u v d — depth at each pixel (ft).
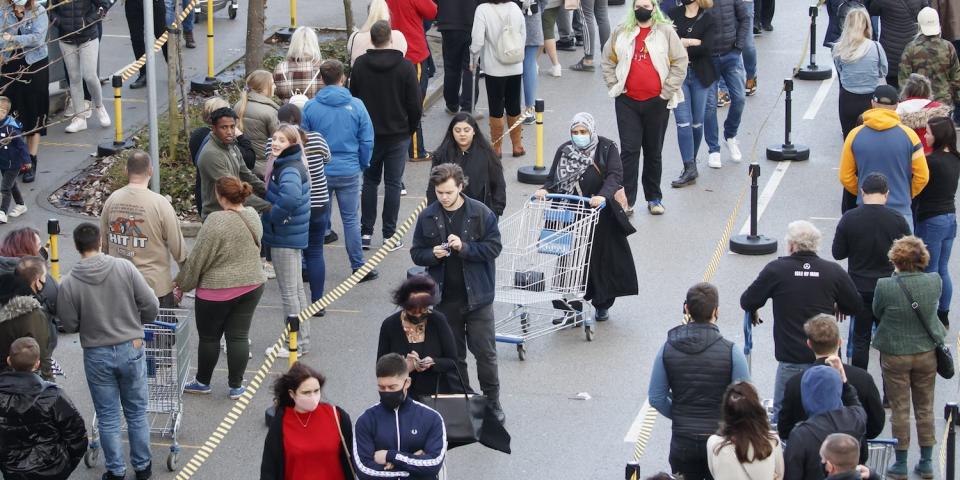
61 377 122.52
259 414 116.67
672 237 155.94
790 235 105.40
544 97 205.57
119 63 215.92
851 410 86.17
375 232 159.33
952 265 147.95
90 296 100.58
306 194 122.01
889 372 106.83
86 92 199.21
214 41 228.63
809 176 175.01
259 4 190.60
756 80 209.97
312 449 84.69
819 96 205.77
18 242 106.83
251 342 130.31
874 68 166.30
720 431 82.79
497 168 126.00
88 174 171.22
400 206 166.61
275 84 161.07
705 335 91.30
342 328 133.80
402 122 148.25
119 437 103.55
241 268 114.21
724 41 172.55
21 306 97.55
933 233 127.95
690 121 169.68
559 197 131.85
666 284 143.84
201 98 198.08
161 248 114.11
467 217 108.99
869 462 94.58
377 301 140.05
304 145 127.75
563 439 112.68
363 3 254.27
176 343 106.73
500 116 178.91
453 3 189.16
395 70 146.72
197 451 109.60
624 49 156.35
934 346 105.91
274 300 140.56
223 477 106.52
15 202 160.04
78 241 100.73
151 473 106.63
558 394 120.57
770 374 123.75
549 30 212.23
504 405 118.32
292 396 83.97
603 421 115.75
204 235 112.78
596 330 133.49
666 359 91.50
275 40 226.99
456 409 95.30
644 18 155.33
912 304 104.88
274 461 85.20
